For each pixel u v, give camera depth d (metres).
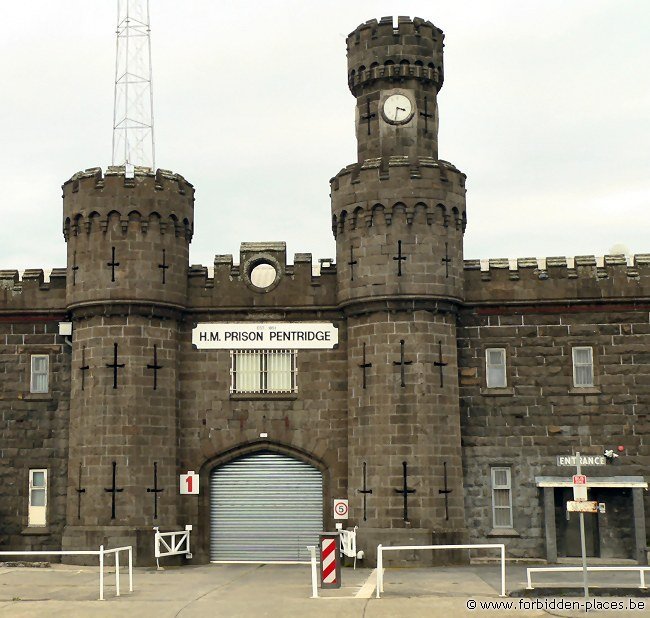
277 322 32.34
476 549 30.77
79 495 30.53
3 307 33.00
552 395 31.58
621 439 31.20
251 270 32.69
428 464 29.91
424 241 30.89
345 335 32.16
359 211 31.28
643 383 31.42
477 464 31.36
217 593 22.66
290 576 26.83
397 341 30.52
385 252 30.80
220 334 32.38
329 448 31.61
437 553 29.48
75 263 31.80
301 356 32.19
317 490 31.84
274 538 31.67
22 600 21.69
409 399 30.17
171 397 31.59
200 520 31.58
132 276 31.22
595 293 31.77
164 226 31.84
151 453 30.80
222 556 31.70
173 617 18.98
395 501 29.72
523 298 31.94
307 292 32.34
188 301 32.53
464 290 32.06
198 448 31.91
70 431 31.50
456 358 31.23
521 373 31.73
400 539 29.42
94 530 29.97
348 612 19.23
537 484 30.97
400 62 33.50
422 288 30.56
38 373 32.84
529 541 30.84
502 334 31.92
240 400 32.06
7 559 31.39
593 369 31.61
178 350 32.28
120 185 31.61
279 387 32.19
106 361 30.95
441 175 31.34
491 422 31.53
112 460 30.38
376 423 30.27
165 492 30.89
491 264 32.25
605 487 30.86
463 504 30.39
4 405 32.66
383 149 33.25
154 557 30.16
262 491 31.95
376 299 30.62
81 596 22.28
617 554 30.77
